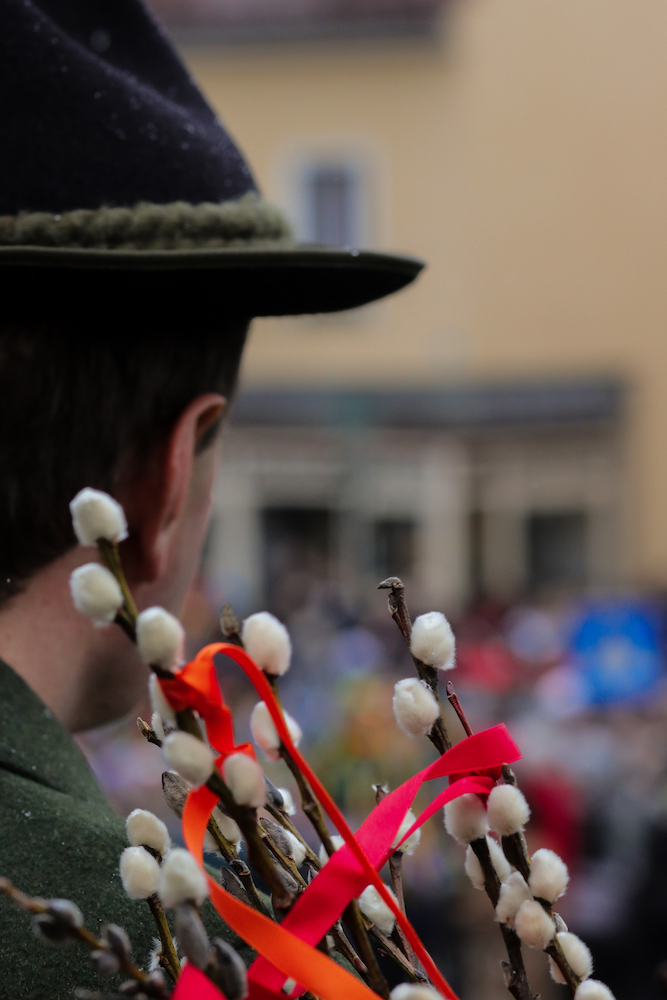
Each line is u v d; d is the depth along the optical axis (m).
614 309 15.99
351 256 0.88
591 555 16.28
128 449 0.86
